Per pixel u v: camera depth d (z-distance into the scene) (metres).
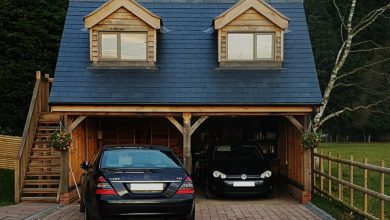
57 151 14.28
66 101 13.51
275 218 10.99
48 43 22.05
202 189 16.44
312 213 11.67
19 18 21.73
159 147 9.89
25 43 21.52
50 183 13.98
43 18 22.17
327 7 52.25
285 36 16.12
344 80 50.69
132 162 9.29
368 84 50.53
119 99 13.76
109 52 15.18
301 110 13.85
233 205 13.02
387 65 50.66
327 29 50.69
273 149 18.44
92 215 8.96
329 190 13.75
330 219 10.81
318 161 16.66
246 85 14.48
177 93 14.10
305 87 14.39
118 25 15.17
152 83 14.48
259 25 15.37
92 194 8.79
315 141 13.31
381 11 20.69
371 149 42.00
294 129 15.04
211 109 13.86
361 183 17.06
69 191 13.46
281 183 17.03
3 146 17.23
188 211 8.74
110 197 8.45
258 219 10.87
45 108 17.38
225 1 17.52
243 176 13.81
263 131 18.66
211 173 14.16
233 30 15.34
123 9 15.20
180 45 15.85
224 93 14.15
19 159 13.37
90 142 17.00
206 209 12.29
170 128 18.92
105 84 14.34
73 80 14.41
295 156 14.84
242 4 15.30
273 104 13.71
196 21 16.78
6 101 21.11
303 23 16.62
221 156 15.46
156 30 15.31
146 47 15.23
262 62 15.23
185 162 13.81
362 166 11.02
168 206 8.58
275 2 17.34
